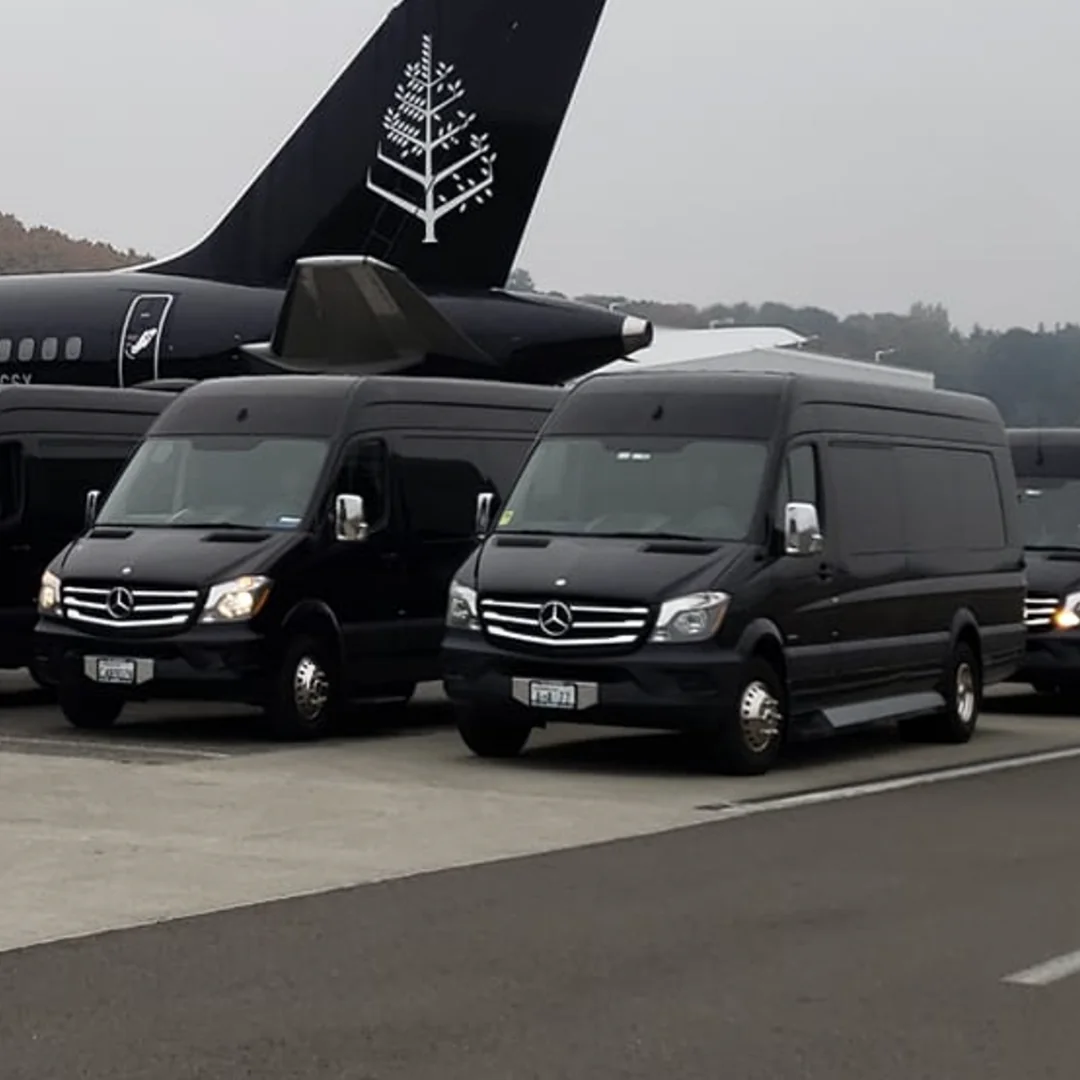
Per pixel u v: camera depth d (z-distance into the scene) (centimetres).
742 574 1483
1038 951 895
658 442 1585
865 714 1638
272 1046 727
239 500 1717
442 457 1844
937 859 1138
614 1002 796
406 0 2752
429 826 1227
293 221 2877
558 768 1519
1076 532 2150
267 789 1366
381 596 1745
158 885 1029
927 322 8025
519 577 1488
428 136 2752
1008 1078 696
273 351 2516
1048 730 1939
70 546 1717
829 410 1636
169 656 1608
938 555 1775
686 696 1441
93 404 2012
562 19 2714
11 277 3130
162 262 3038
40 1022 759
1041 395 7875
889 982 833
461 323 2686
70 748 1584
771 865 1111
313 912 966
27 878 1043
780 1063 711
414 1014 775
